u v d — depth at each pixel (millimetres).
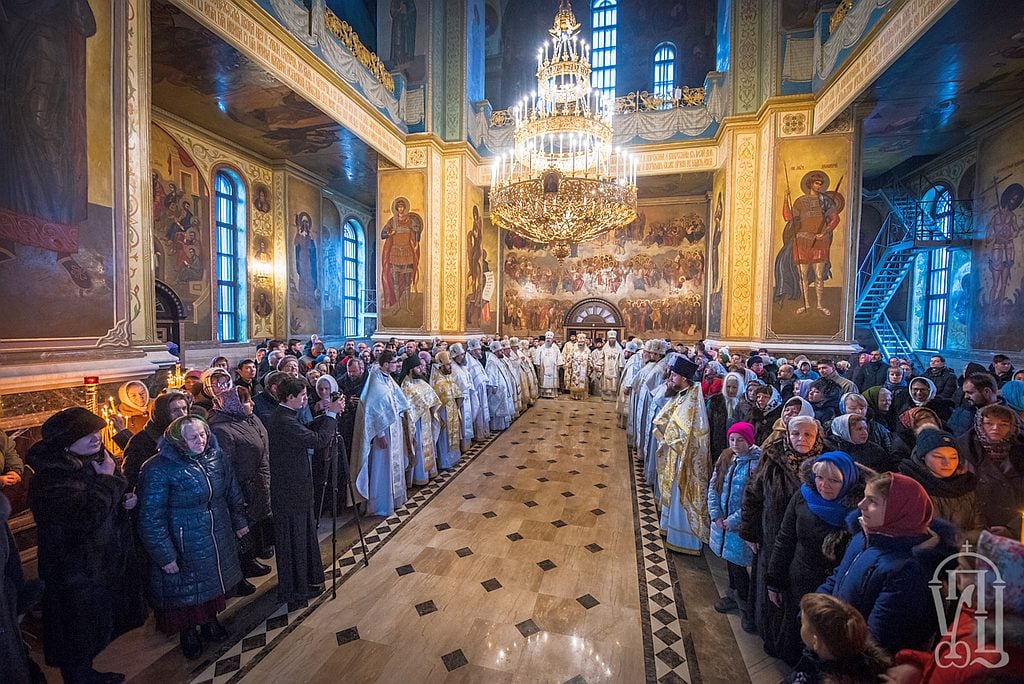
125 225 5379
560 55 9406
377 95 12406
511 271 20672
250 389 5988
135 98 5539
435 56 13766
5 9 4297
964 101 9570
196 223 12461
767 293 11070
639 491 6613
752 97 11828
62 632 2758
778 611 3176
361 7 17484
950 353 13531
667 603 3982
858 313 16656
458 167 14094
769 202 10984
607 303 19594
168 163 11664
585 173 8344
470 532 5285
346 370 6445
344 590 4129
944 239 12781
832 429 3400
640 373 8297
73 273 4840
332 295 17750
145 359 5531
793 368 7648
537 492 6543
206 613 3293
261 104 10203
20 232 4406
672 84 19547
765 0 11469
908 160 15109
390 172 13805
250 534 4238
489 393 10016
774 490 3139
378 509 5660
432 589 4156
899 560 1909
